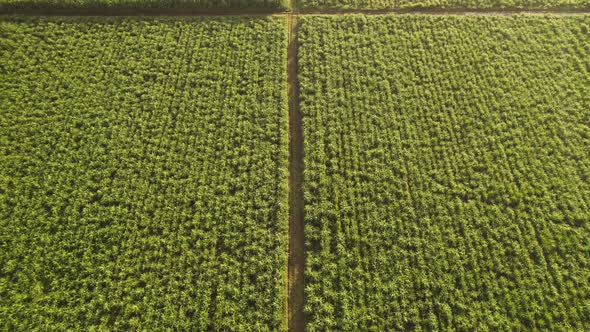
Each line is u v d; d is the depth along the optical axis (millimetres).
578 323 18547
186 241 20406
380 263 19828
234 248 20281
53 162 22500
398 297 19156
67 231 20562
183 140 23312
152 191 21719
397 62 26156
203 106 24484
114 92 24828
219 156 22828
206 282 19375
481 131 23578
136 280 19531
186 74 25625
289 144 23641
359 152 22953
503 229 20703
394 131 23469
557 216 21047
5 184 21797
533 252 20266
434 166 22516
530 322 18656
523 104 24422
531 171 22359
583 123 23906
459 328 18453
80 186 21844
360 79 25406
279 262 19844
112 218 20984
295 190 22266
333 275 19469
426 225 20844
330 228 20844
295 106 25016
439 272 19609
